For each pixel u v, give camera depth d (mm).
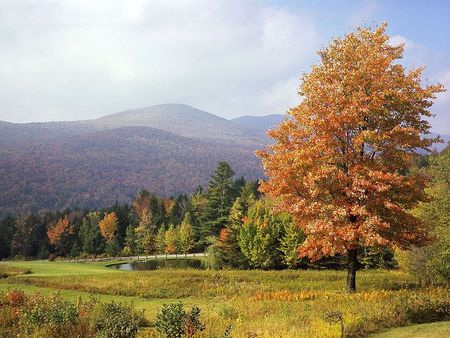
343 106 20203
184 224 94562
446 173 26797
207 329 14273
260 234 55969
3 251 113062
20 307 17609
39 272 51000
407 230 20656
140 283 33625
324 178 19562
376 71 20188
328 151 19750
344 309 15703
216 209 93938
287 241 52875
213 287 31234
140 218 121062
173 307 13922
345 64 21094
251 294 26422
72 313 15586
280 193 21031
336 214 19156
